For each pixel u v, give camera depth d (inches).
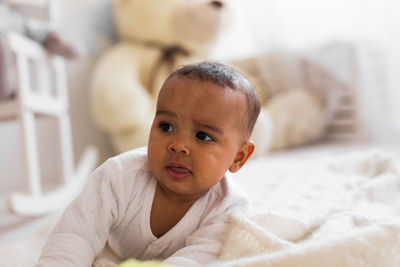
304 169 46.2
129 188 23.6
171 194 23.5
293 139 77.5
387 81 74.6
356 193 34.8
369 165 44.1
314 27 78.5
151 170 23.1
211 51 70.2
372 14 73.4
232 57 83.3
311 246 18.5
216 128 21.2
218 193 24.6
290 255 17.8
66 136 59.3
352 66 76.8
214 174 21.6
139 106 64.0
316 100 80.5
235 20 67.9
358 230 19.8
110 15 76.2
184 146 20.9
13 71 46.1
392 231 19.6
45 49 54.2
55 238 21.4
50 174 77.3
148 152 22.2
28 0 62.1
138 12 68.2
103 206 22.9
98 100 65.1
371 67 75.2
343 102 80.0
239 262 17.9
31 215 45.0
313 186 37.7
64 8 77.2
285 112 76.1
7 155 73.4
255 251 21.3
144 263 17.2
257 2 79.4
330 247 18.3
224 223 23.1
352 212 27.5
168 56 71.1
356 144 75.4
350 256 18.1
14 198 42.8
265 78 81.5
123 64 67.7
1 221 45.9
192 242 22.5
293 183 40.3
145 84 71.1
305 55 80.0
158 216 23.9
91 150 68.7
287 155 67.7
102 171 23.7
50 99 54.0
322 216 26.7
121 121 63.7
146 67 70.6
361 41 74.6
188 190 21.5
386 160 43.4
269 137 66.4
